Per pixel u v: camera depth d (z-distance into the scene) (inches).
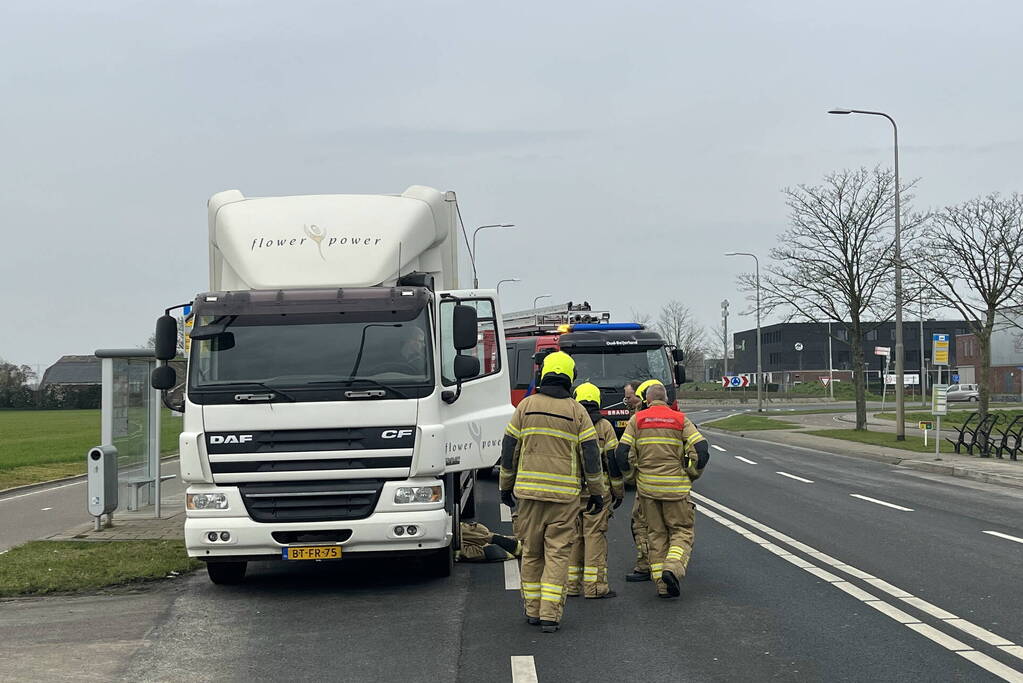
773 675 260.7
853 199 1503.4
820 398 3631.9
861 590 369.4
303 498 365.1
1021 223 1227.2
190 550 365.4
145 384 612.7
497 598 368.2
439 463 370.9
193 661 286.2
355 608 355.3
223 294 379.9
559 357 332.5
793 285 1557.6
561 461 320.2
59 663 284.5
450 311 419.2
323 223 414.3
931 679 255.8
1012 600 350.9
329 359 371.2
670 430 366.0
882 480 851.4
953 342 4389.8
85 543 491.2
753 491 741.9
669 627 316.5
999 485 813.2
